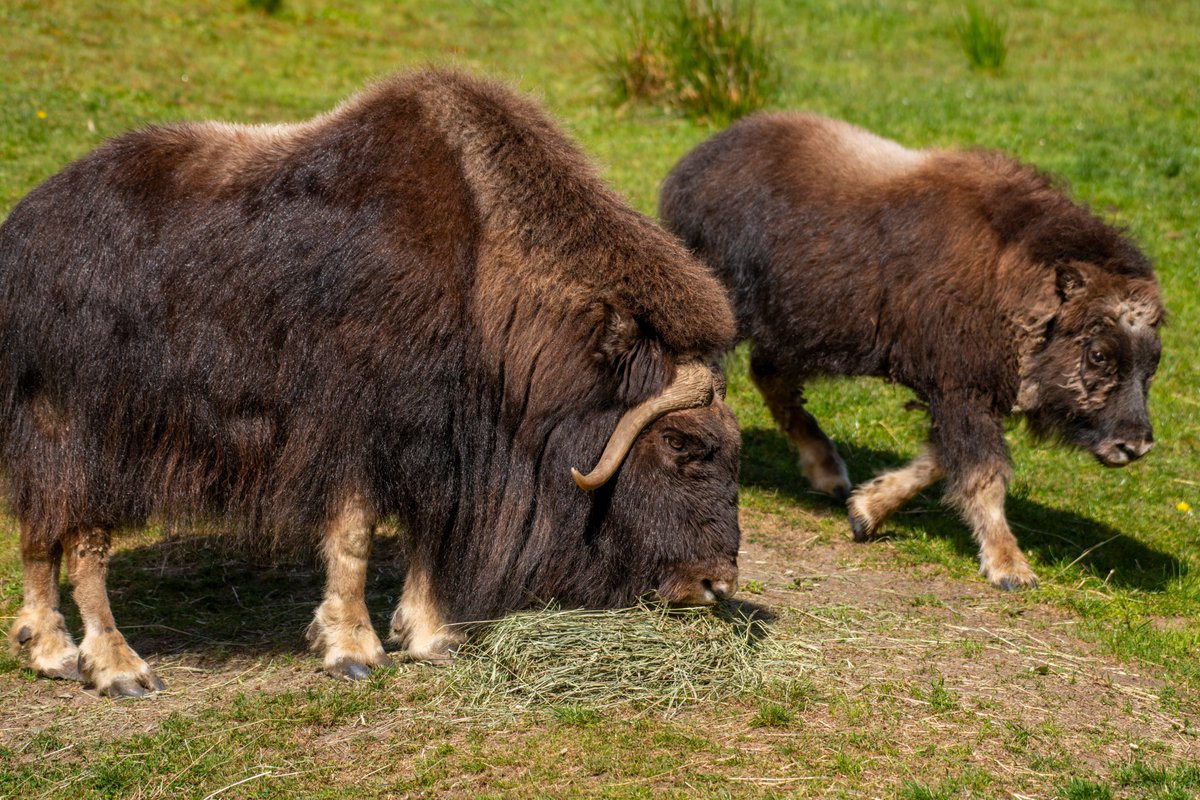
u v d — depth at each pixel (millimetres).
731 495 14266
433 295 14172
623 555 14406
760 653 15211
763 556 19672
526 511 14867
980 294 18984
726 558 14195
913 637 16500
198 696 14375
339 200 14398
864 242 20062
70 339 14242
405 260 14133
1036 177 20078
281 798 12203
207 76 42562
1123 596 18641
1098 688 15195
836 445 24750
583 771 12641
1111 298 18109
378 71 46312
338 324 14164
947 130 41906
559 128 15633
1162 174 37969
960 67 52531
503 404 14805
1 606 16672
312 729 13539
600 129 42156
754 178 21562
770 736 13375
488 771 12664
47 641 15047
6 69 38812
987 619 17516
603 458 13891
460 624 15562
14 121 34562
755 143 22047
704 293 14539
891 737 13453
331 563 14828
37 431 14547
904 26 58781
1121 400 18172
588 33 54125
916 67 52438
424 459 14539
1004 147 40000
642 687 14188
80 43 42906
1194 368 27531
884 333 19938
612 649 14367
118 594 17406
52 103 36562
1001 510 19312
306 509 14570
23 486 14609
